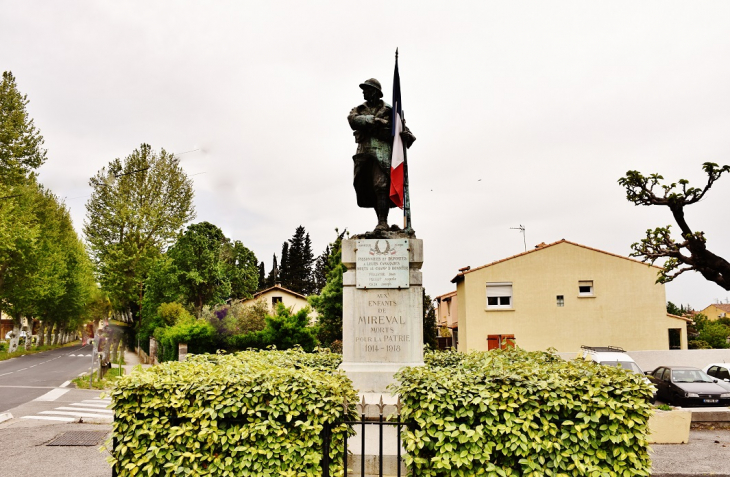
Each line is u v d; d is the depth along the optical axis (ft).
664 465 30.73
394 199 29.99
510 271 108.68
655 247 51.06
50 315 183.83
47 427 41.98
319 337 96.32
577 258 108.17
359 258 27.45
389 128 30.37
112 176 153.38
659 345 105.40
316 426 18.28
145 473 18.98
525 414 18.11
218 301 150.51
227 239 180.65
